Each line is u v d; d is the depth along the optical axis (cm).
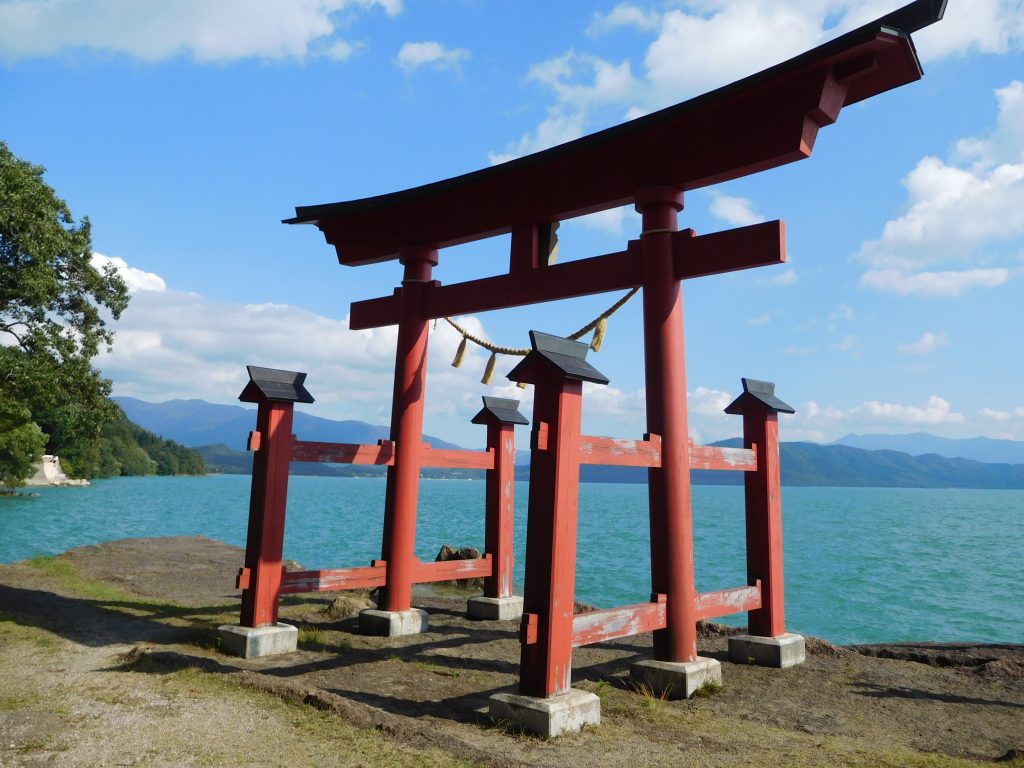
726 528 5578
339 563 2655
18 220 1859
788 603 2055
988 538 5072
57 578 1296
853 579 2628
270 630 814
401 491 992
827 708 663
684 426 734
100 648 783
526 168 839
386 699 651
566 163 820
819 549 3981
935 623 1792
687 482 733
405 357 1003
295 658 800
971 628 1734
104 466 12888
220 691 606
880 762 511
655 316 739
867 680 765
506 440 1159
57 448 10025
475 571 1107
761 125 689
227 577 1451
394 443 994
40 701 578
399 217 1027
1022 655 851
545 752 513
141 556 1700
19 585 1187
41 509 5622
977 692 725
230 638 808
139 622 945
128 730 512
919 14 596
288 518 5725
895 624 1773
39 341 1925
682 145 737
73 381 1942
